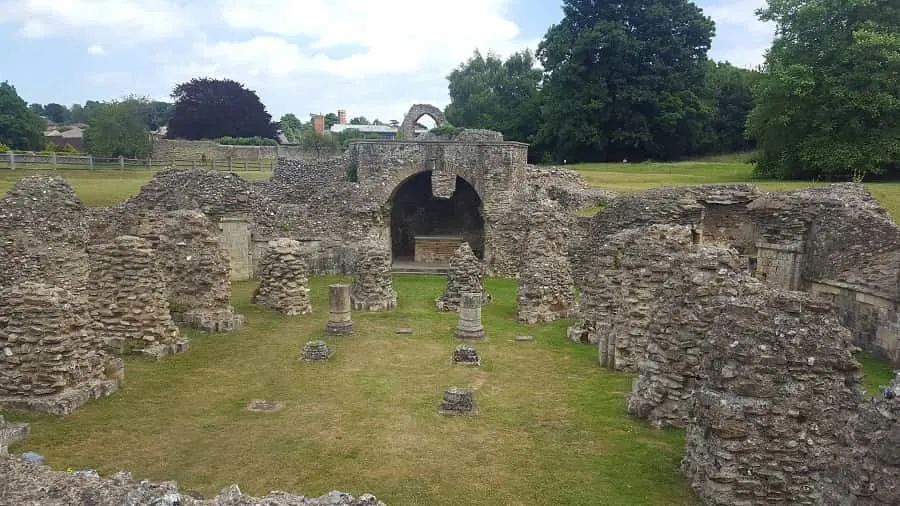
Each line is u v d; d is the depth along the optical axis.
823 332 8.80
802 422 8.60
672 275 12.70
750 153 54.84
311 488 9.75
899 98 32.50
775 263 20.73
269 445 11.30
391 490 9.70
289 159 37.50
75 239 19.78
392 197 33.88
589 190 34.19
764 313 9.03
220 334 18.88
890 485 5.99
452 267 23.55
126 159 48.41
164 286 16.97
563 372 15.84
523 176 33.62
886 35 31.53
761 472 8.59
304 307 22.09
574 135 56.06
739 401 8.80
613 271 18.28
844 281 17.89
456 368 16.06
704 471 9.19
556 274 21.67
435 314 22.52
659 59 54.72
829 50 33.75
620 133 55.06
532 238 23.11
